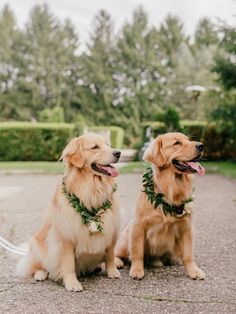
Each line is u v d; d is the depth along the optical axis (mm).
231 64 17453
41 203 9719
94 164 4316
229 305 3795
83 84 49062
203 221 7602
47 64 49250
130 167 17797
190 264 4637
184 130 21234
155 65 48688
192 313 3613
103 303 3848
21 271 4625
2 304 3838
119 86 48188
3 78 49188
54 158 23016
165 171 4496
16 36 50250
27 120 47500
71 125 23312
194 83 46594
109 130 29234
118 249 5086
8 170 17188
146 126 22656
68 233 4242
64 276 4277
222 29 17547
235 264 5039
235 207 9031
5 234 6770
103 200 4352
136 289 4211
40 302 3877
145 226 4609
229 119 18719
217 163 20172
